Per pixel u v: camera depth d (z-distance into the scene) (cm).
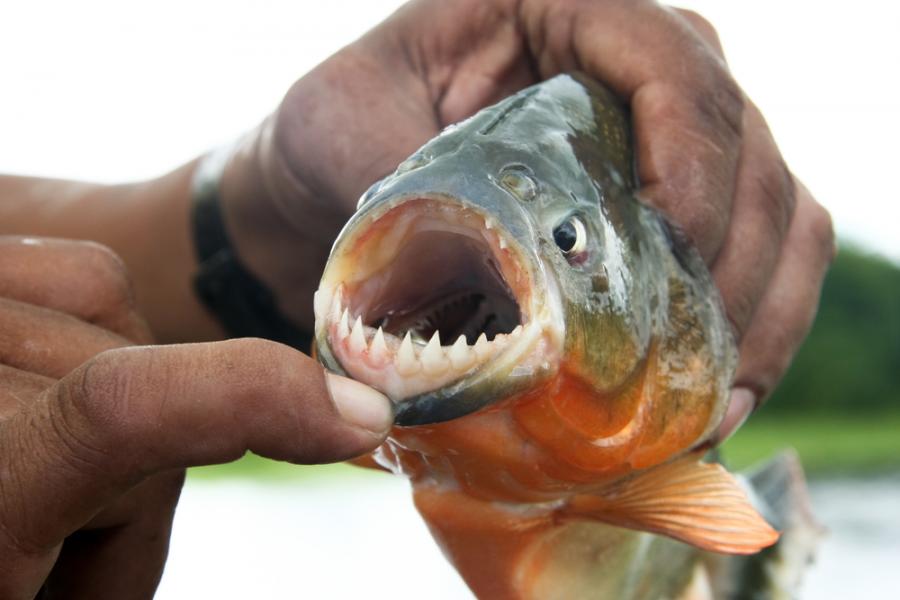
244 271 55
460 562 40
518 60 45
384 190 32
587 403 35
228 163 55
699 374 39
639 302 37
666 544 47
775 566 55
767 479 59
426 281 34
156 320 57
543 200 35
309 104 44
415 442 35
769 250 43
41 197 61
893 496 147
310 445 30
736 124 42
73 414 30
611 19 42
